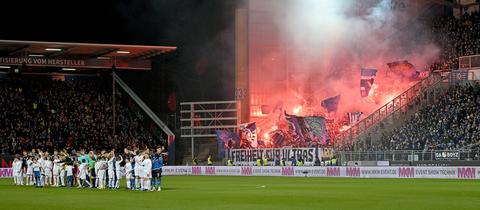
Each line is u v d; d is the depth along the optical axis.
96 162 45.66
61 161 49.00
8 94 83.19
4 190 43.47
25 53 79.50
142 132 84.75
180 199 33.22
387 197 33.97
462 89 72.38
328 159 68.50
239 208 27.95
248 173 70.69
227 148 76.44
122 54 83.00
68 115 83.62
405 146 69.00
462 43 80.06
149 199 33.34
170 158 80.56
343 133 74.94
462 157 61.03
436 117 70.75
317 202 30.92
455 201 31.09
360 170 62.28
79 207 29.09
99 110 86.25
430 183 48.75
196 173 74.88
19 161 53.06
